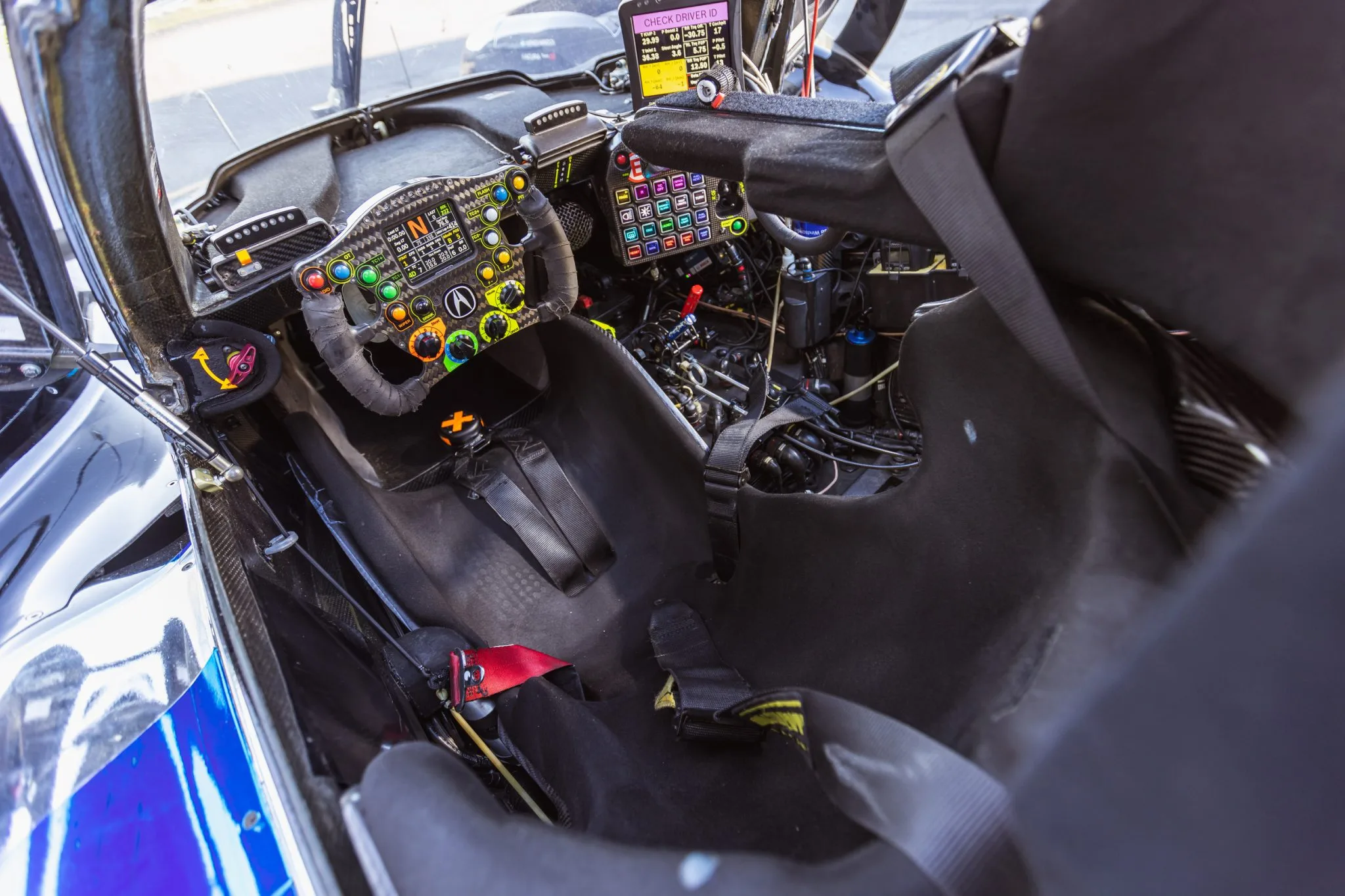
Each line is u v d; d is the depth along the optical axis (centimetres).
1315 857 32
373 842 50
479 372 181
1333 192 44
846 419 187
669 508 154
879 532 91
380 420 170
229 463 109
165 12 179
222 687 111
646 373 154
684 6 146
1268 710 33
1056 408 66
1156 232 53
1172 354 60
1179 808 35
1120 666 40
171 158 195
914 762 44
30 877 98
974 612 74
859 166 71
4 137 107
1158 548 54
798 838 73
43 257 121
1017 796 41
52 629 145
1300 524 32
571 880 42
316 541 146
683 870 41
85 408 210
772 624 112
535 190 138
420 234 129
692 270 193
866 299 178
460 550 153
